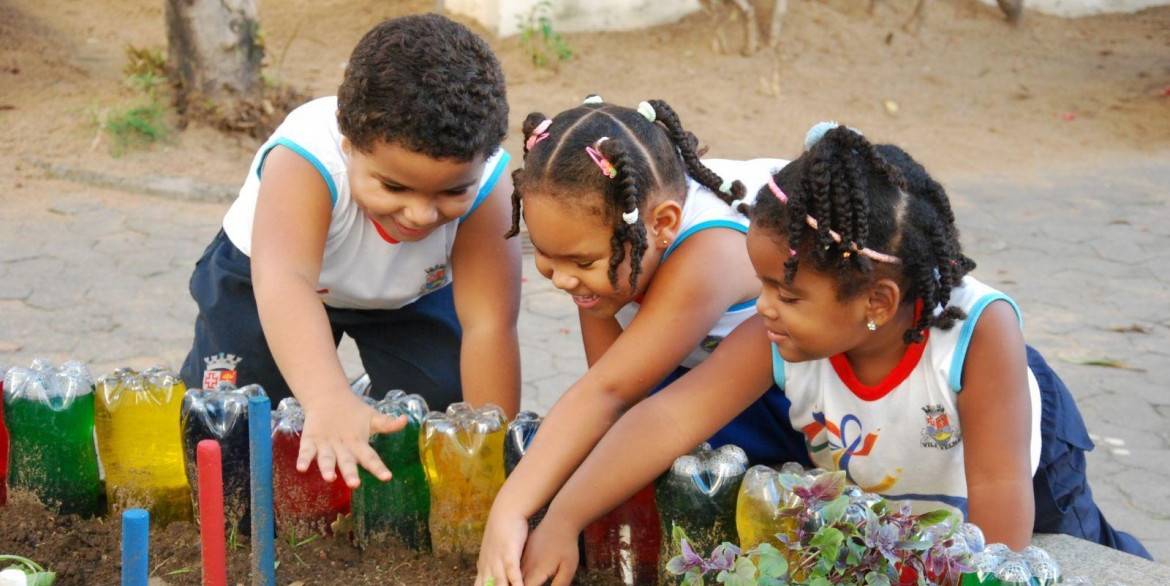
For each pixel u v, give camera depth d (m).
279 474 2.16
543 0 9.39
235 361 2.78
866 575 1.72
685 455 2.04
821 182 1.79
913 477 2.18
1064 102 9.19
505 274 2.55
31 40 8.52
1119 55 10.14
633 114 2.15
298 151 2.36
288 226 2.32
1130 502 3.89
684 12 9.91
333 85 8.37
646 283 2.18
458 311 2.59
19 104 7.47
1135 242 6.59
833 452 2.22
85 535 2.20
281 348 2.19
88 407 2.24
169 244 5.98
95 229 6.12
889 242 1.85
